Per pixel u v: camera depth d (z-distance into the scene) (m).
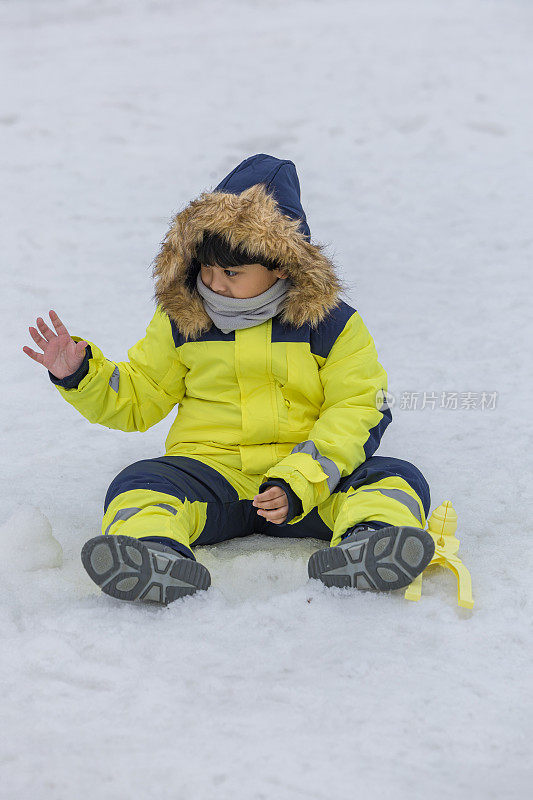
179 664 3.86
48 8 25.34
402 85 17.61
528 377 7.84
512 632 4.10
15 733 3.46
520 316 9.18
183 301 5.05
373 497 4.62
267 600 4.44
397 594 4.38
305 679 3.77
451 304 9.57
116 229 12.00
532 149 14.63
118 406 5.16
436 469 6.23
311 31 22.17
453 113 16.09
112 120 16.28
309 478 4.64
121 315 9.42
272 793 3.16
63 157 14.59
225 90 17.89
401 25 22.23
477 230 11.72
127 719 3.53
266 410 5.12
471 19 22.55
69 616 4.16
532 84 17.61
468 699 3.65
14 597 4.42
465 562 4.80
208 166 14.39
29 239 11.48
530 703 3.65
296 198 5.25
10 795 3.17
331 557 4.30
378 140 15.17
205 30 22.75
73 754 3.35
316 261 4.95
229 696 3.67
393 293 9.92
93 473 6.21
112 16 24.52
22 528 4.77
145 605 4.30
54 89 18.03
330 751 3.36
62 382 4.93
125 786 3.20
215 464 5.12
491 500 5.73
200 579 4.27
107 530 4.59
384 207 12.69
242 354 5.07
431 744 3.41
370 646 3.98
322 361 5.14
